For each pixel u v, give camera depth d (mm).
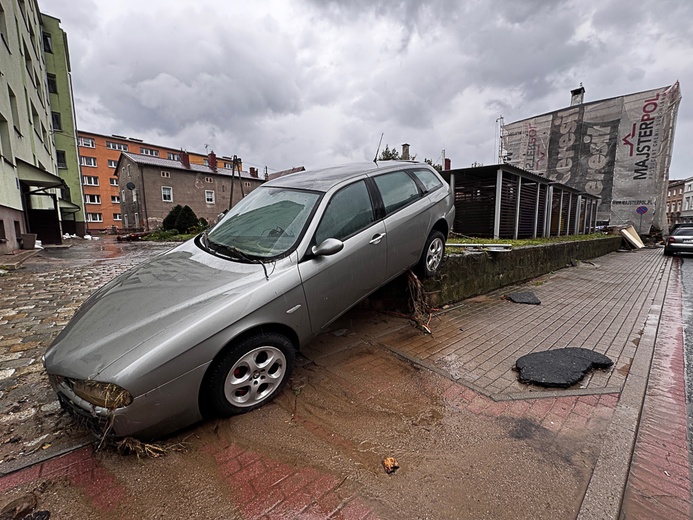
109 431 1872
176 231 23797
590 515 1636
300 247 2691
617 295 6695
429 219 4156
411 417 2428
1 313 4539
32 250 11727
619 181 26188
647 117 24859
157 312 2150
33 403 2455
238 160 33969
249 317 2256
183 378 1999
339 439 2176
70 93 25906
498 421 2393
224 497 1710
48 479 1786
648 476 1908
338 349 3582
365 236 3199
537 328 4457
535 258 8422
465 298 5809
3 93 10203
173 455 1988
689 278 9141
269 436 2184
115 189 49281
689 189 52938
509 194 11547
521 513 1643
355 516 1617
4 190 9883
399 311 4684
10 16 11789
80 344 2027
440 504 1689
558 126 28781
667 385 3016
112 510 1619
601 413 2510
